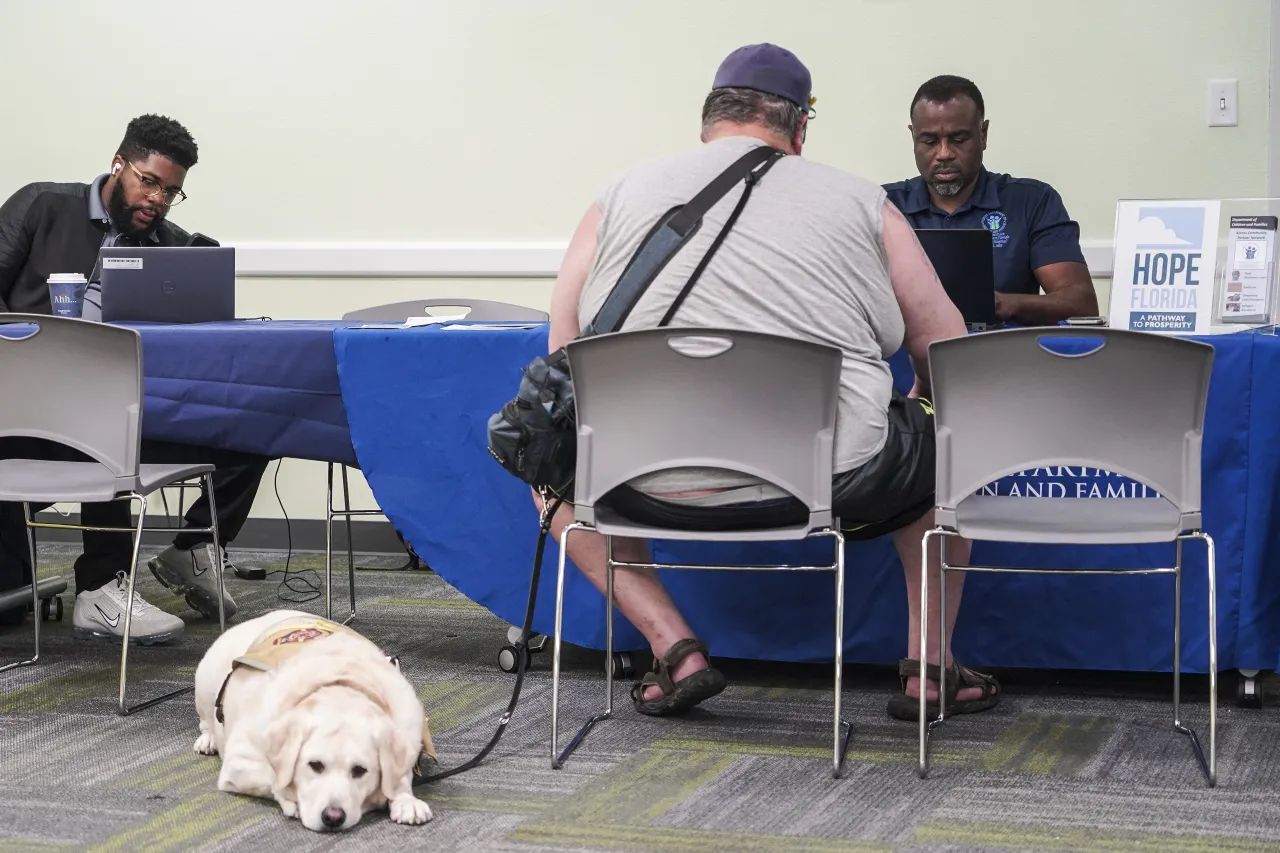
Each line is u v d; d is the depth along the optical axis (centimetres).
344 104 462
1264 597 260
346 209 466
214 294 326
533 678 288
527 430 229
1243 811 203
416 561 430
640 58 441
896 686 282
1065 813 203
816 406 219
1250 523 258
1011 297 366
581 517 226
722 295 229
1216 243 269
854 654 279
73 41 478
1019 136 421
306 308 471
